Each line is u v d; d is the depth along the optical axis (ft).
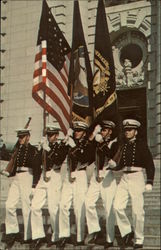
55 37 45.47
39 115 86.84
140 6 84.17
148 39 83.10
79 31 44.60
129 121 35.42
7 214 38.93
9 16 93.86
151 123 81.30
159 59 76.84
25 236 38.32
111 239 34.94
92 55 85.35
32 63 89.92
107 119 41.70
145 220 39.11
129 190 34.22
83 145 37.35
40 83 44.96
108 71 42.09
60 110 44.73
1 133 90.43
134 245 33.63
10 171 39.75
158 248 34.37
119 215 34.17
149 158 34.30
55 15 86.22
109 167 35.96
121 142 36.09
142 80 84.64
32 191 39.19
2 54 92.99
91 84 44.47
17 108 89.76
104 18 42.52
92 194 36.04
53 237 37.24
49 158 38.40
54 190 37.91
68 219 36.86
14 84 91.04
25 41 91.30
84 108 44.73
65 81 45.19
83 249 35.94
